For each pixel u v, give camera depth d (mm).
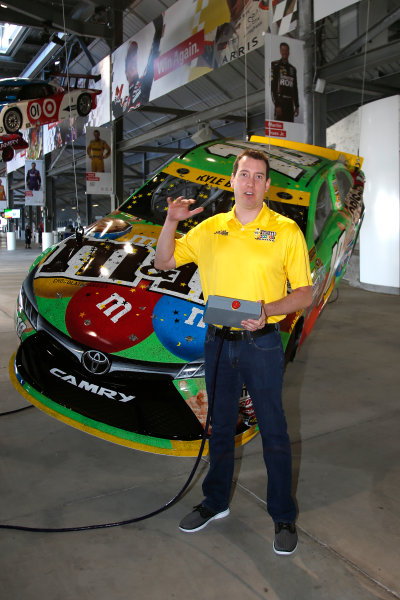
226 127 19188
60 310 2799
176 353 2518
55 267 3170
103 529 2078
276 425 1938
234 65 14312
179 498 2318
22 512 2189
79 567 1844
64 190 35531
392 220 7914
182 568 1847
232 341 1900
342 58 7805
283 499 1948
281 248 1852
